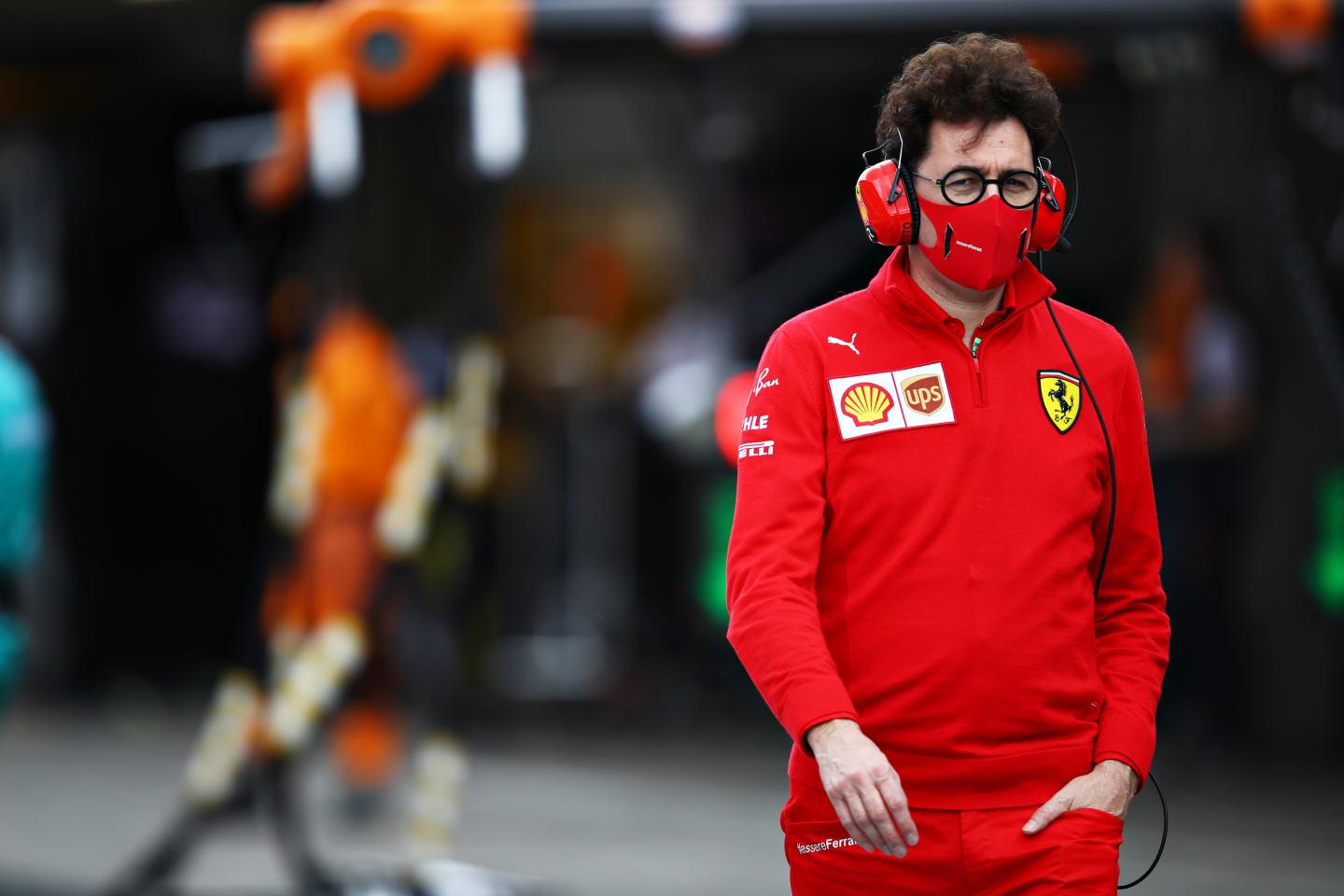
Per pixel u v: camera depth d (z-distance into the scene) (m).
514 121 19.08
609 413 35.44
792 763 9.00
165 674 37.44
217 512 38.16
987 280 8.70
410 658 20.78
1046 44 20.11
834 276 30.39
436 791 18.86
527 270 36.94
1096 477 8.96
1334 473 25.39
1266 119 23.31
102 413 36.81
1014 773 8.55
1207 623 25.53
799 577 8.57
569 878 20.05
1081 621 8.79
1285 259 23.08
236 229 31.47
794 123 33.19
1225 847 21.30
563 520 35.22
